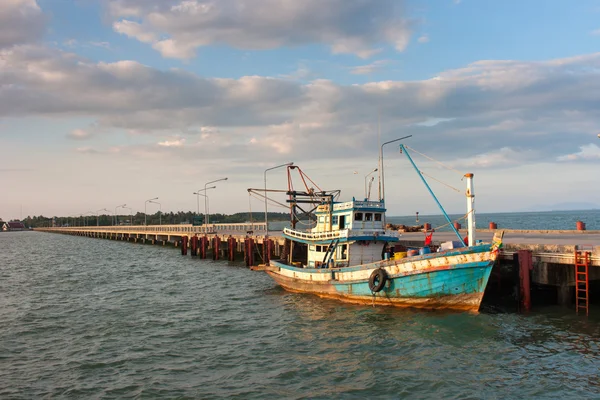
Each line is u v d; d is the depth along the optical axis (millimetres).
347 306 30750
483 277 25531
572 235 49156
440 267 26453
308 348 22703
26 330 27453
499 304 29234
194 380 19062
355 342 23188
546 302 29438
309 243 36156
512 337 22875
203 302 34969
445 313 27188
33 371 20453
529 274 27672
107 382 19062
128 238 142125
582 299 28016
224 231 89438
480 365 19625
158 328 27344
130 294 39406
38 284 46781
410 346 22188
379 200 35031
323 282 33281
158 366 20781
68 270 59906
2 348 23891
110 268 61250
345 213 33875
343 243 33594
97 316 30875
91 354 22688
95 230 190875
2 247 121812
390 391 17453
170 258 74062
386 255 31719
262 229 84312
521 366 19391
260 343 23828
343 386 18031
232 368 20312
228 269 55156
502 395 16875
